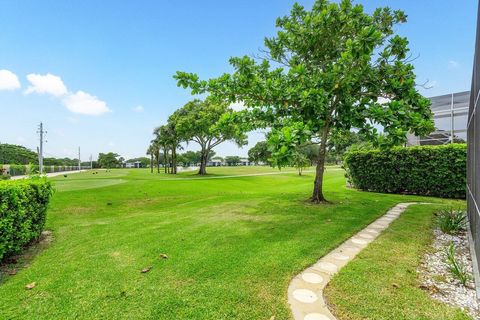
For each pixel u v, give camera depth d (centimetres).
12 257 428
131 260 398
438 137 1455
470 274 344
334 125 773
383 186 1259
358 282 319
